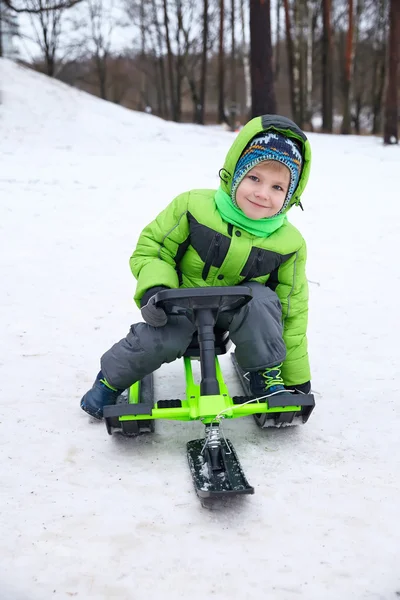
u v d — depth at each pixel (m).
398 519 1.97
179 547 1.82
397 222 6.07
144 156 9.38
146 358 2.26
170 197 6.87
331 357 3.31
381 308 4.02
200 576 1.71
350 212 6.44
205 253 2.33
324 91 20.25
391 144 12.28
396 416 2.68
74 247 5.12
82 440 2.42
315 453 2.36
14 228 5.52
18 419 2.58
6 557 1.76
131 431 2.33
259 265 2.33
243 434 2.49
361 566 1.76
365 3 24.97
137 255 2.42
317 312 3.96
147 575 1.71
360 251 5.23
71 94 12.74
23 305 3.92
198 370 3.11
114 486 2.12
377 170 8.90
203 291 2.06
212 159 9.38
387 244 5.40
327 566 1.75
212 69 30.83
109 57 27.95
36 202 6.36
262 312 2.24
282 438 2.46
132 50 27.59
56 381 2.95
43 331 3.55
